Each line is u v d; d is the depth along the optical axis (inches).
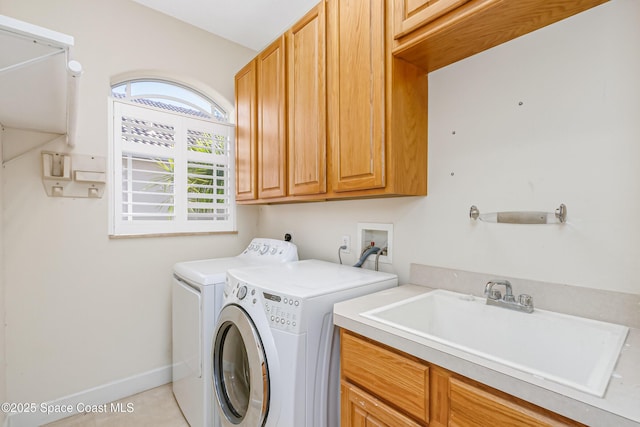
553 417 23.8
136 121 81.9
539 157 43.8
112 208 77.3
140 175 83.2
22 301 65.1
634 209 36.3
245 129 88.8
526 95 45.0
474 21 40.6
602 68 38.5
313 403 44.1
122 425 67.0
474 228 51.0
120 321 77.9
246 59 103.1
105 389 75.3
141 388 80.7
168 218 87.5
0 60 35.4
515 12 39.0
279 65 73.5
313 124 63.2
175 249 87.8
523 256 45.5
